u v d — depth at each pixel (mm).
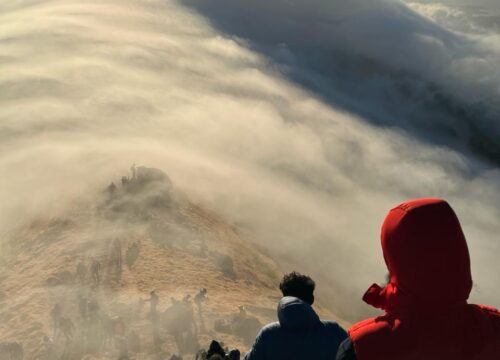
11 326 43938
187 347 36719
